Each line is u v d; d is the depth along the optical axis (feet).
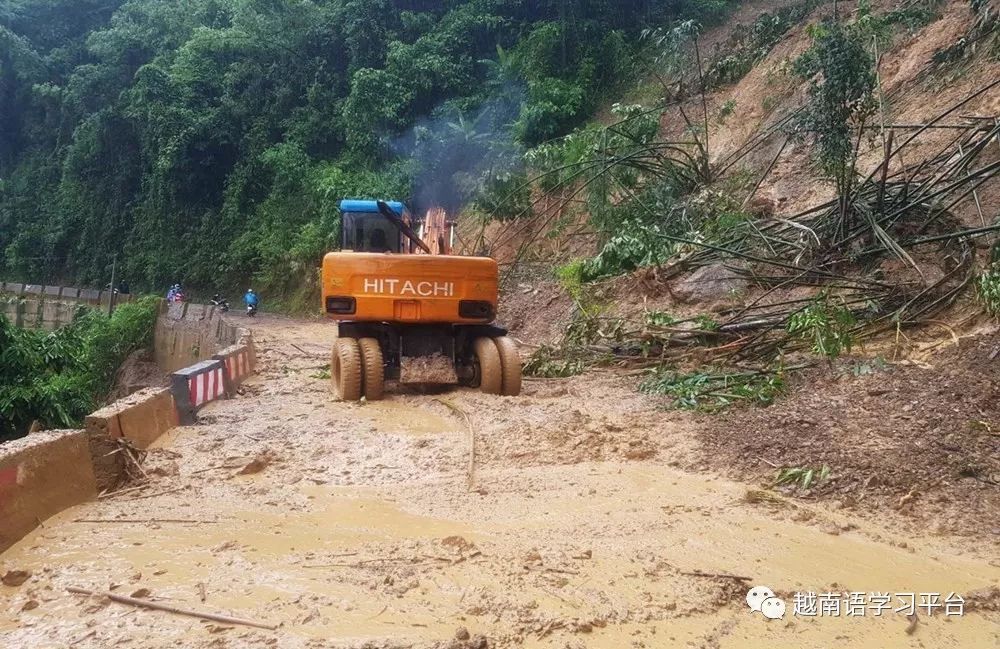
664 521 16.06
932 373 23.32
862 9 45.44
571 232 59.62
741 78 65.26
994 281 26.04
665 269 41.24
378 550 14.57
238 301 115.44
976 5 44.32
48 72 160.25
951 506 16.25
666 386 27.53
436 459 21.12
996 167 31.19
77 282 141.79
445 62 95.45
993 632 11.57
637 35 88.33
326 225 94.63
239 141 123.13
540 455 21.21
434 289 30.83
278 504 17.52
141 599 12.54
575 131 69.00
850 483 17.54
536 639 11.22
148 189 134.21
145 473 19.43
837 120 34.60
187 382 25.89
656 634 11.41
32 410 36.11
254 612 12.06
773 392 24.36
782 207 43.11
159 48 142.31
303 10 119.14
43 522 16.29
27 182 155.63
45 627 11.66
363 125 97.30
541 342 44.57
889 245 31.37
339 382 31.30
